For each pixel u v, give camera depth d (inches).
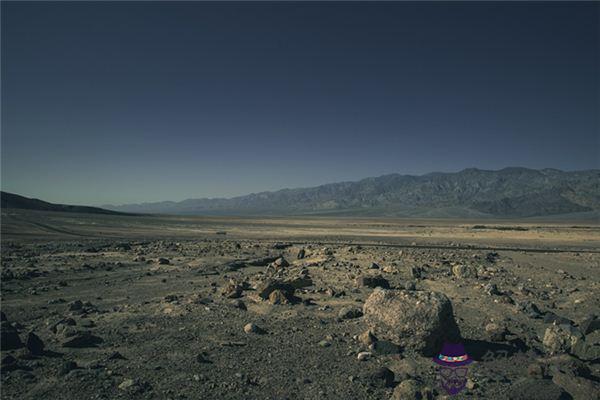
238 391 288.4
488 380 311.9
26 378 297.9
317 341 401.4
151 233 2687.0
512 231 3026.6
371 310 399.2
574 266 944.3
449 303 384.2
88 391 279.9
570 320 471.5
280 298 558.3
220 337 411.2
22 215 4197.8
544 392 281.7
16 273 814.5
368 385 297.1
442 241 1915.6
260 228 3634.4
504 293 624.1
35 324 458.6
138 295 624.7
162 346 381.7
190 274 830.5
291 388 295.3
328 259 1014.4
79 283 730.8
